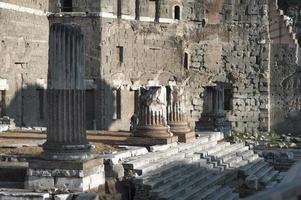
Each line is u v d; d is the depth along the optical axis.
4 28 46.72
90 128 54.94
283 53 60.91
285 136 58.62
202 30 61.72
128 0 57.06
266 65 61.22
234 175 32.88
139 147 30.59
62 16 54.25
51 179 22.03
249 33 61.53
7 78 47.19
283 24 60.78
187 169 29.50
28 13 50.44
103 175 23.83
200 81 61.94
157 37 59.50
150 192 24.36
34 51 51.50
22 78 49.66
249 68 61.56
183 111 37.12
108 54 55.25
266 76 61.25
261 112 61.41
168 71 60.44
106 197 23.25
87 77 54.66
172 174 27.55
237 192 31.53
